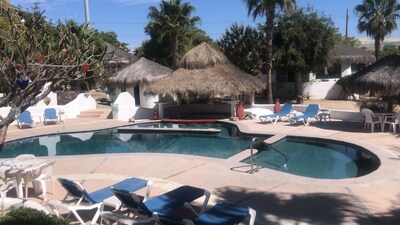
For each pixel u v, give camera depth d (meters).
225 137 17.45
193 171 9.97
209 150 15.36
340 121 18.55
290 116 19.69
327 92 32.03
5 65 5.04
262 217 6.54
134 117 23.00
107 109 26.47
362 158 12.80
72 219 6.52
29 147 16.97
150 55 40.16
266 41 27.12
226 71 21.86
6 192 7.47
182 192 6.62
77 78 5.26
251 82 21.97
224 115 22.97
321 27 28.56
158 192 8.20
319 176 11.02
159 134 19.03
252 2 26.94
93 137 19.09
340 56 33.19
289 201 7.36
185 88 20.81
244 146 15.79
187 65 22.69
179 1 38.34
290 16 29.38
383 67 15.76
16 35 5.00
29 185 8.73
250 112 20.83
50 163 8.11
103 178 9.57
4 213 5.82
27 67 4.80
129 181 6.96
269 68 27.16
